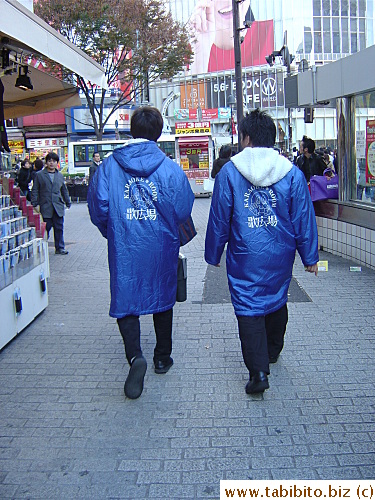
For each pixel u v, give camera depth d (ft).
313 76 28.71
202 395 13.15
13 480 9.93
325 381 13.65
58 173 32.37
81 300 22.00
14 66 24.02
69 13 77.82
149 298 12.94
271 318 13.82
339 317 18.39
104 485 9.73
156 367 14.44
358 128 26.55
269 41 162.81
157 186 12.76
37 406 12.83
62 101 31.42
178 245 13.39
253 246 12.26
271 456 10.46
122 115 121.90
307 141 31.32
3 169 26.68
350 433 11.21
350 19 171.12
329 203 28.81
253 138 12.44
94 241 38.22
